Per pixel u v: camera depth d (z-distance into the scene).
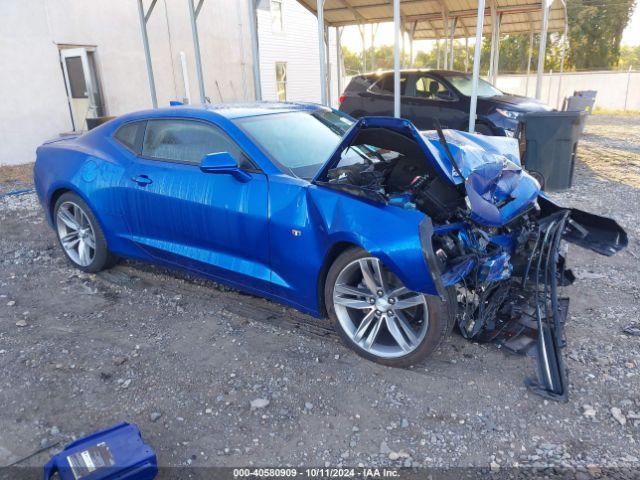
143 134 4.34
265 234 3.46
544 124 7.47
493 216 3.07
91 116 12.59
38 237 6.09
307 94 23.08
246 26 18.58
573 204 6.93
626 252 5.10
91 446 2.35
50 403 2.96
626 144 13.00
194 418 2.80
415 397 2.93
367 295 3.18
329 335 3.62
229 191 3.62
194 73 16.27
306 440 2.63
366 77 11.61
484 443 2.57
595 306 3.95
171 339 3.63
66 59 12.48
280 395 2.98
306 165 3.69
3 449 2.61
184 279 4.68
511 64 40.84
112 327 3.82
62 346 3.55
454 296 3.00
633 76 25.22
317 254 3.24
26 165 11.68
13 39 11.41
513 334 3.41
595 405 2.82
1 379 3.19
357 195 3.11
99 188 4.41
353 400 2.92
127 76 13.98
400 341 3.12
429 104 10.41
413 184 3.36
